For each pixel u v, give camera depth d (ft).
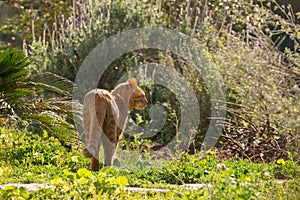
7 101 55.77
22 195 36.11
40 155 53.72
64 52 80.12
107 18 81.10
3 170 46.60
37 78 59.41
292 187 40.45
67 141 59.06
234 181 37.06
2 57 54.60
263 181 42.29
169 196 40.27
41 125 59.16
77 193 37.99
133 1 83.20
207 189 37.68
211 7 96.17
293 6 81.56
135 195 40.83
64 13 115.85
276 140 57.88
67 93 60.95
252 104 48.32
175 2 96.99
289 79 43.39
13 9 131.13
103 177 41.52
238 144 60.34
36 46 83.92
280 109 41.68
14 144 57.11
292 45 81.66
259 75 44.52
